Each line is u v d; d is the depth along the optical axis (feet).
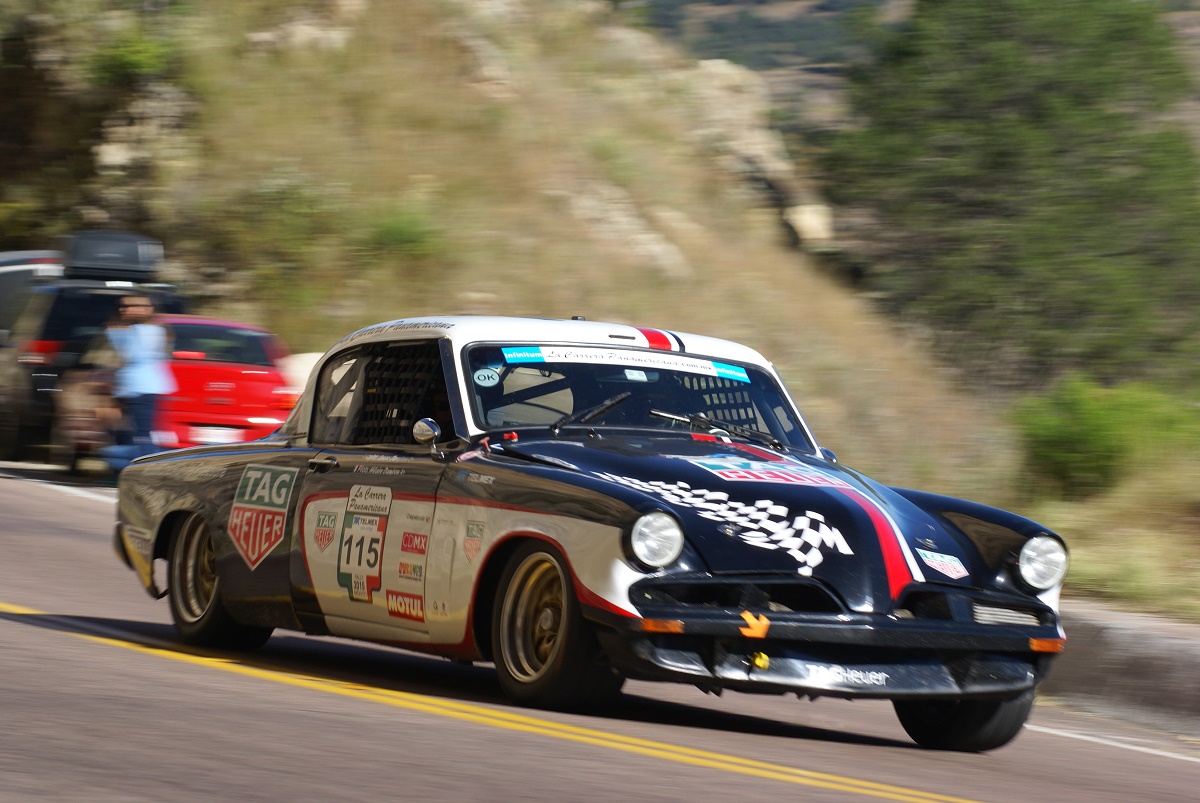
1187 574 85.51
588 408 52.75
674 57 319.68
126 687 44.34
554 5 314.14
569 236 231.30
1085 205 234.58
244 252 211.41
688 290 228.02
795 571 44.65
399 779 33.22
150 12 251.60
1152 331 226.99
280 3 266.57
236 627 59.52
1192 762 55.72
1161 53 243.81
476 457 49.47
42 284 148.05
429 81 261.44
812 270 253.44
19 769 31.40
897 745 51.01
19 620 60.59
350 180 229.66
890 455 151.43
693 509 45.39
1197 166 242.17
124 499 65.87
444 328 54.39
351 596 52.60
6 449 144.15
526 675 46.14
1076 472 110.93
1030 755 52.06
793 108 285.64
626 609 42.73
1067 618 71.72
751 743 45.27
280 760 34.47
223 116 239.09
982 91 241.14
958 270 232.94
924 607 46.80
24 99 243.81
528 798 32.14
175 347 130.62
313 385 58.95
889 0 268.21
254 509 57.52
